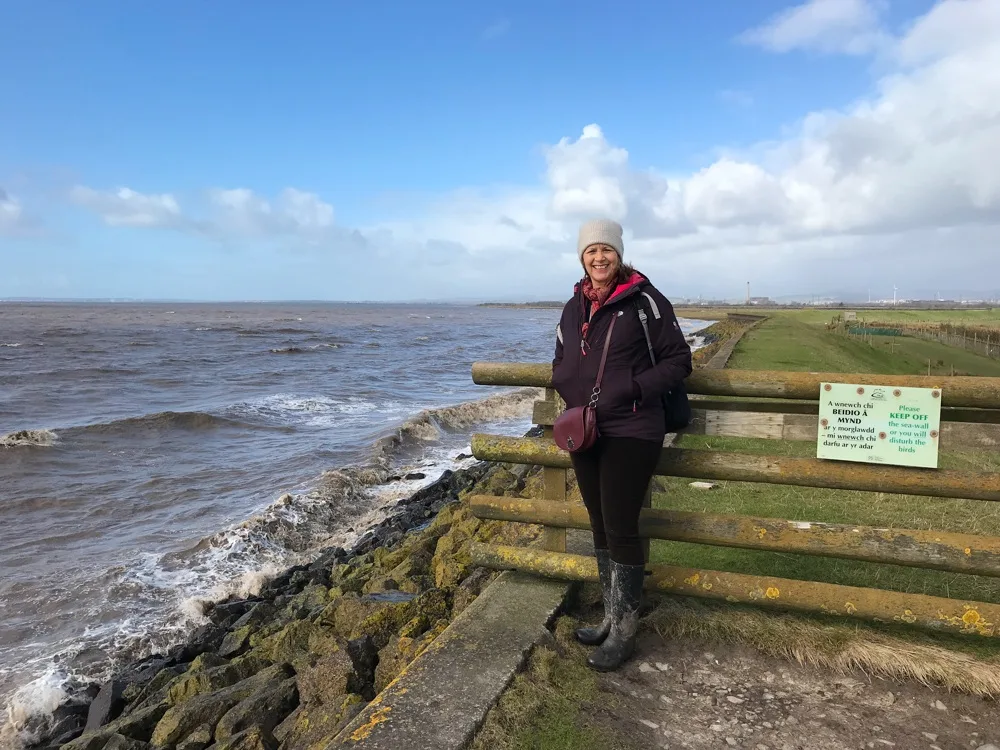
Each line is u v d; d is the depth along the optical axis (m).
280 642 4.85
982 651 2.96
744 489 5.57
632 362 2.75
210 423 16.61
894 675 2.89
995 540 2.91
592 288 2.90
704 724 2.62
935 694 2.79
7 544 8.87
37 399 21.11
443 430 16.70
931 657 2.90
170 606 7.25
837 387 3.03
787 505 5.13
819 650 3.03
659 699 2.78
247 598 7.64
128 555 8.52
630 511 2.88
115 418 17.61
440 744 2.37
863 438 3.00
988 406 2.82
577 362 2.84
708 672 2.97
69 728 5.32
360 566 7.27
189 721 4.11
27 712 5.50
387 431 15.66
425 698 2.62
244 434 15.86
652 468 2.86
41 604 7.22
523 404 20.05
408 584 5.45
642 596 3.46
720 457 3.26
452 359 38.53
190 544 8.86
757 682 2.90
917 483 2.94
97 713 5.24
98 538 9.13
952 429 3.20
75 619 6.93
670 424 3.11
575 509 3.55
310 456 13.45
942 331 41.28
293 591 7.52
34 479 11.78
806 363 17.59
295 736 3.49
